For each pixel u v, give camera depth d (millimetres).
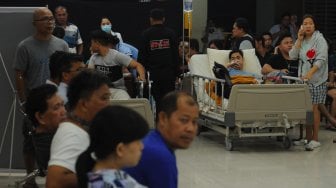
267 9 15094
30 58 5984
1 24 6375
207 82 9094
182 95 2727
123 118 2236
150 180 2578
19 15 6367
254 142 9102
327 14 14539
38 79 6008
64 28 9430
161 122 2727
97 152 2254
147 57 9008
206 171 7215
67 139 2855
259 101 8156
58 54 4434
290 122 8328
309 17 8586
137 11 11008
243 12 15336
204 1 13719
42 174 4875
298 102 8297
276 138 9344
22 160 6555
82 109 3047
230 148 8453
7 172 6566
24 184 5801
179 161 7777
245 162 7730
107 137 2223
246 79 8867
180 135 2691
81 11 10906
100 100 3033
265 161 7785
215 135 9789
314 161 7801
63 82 4328
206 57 9711
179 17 10906
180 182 6691
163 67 9016
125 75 7781
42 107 3588
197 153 8297
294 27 13117
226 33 13617
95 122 2262
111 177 2211
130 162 2270
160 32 8977
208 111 9008
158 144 2643
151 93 9102
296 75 9156
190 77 9570
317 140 8781
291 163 7676
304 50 8633
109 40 7031
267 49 10562
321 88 8531
